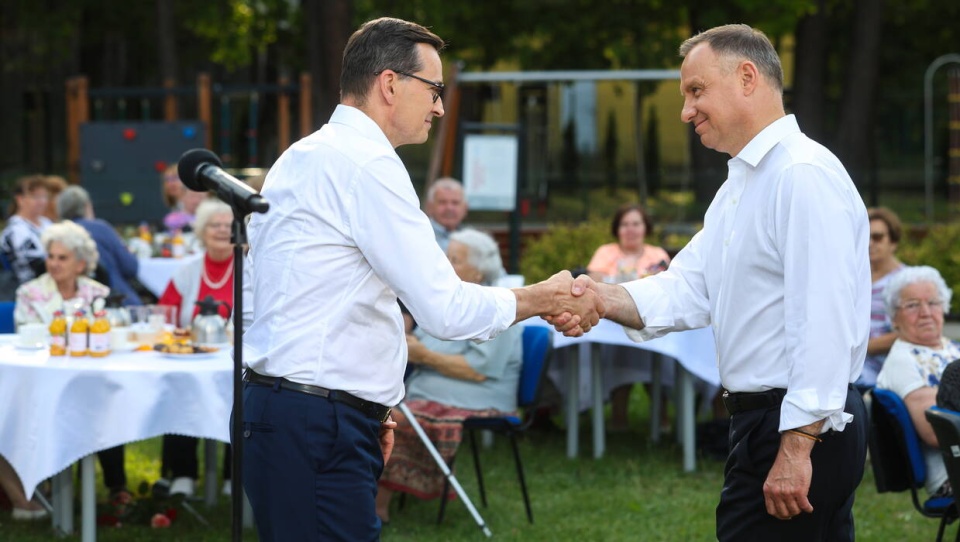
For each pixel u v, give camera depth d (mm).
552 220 13445
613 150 13617
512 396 5293
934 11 19438
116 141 14211
